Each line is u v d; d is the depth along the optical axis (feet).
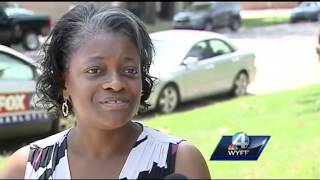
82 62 5.78
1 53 24.41
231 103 31.24
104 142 5.95
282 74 47.37
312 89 30.81
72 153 6.08
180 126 26.30
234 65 38.55
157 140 6.10
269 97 31.19
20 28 60.13
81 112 5.88
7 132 24.45
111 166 5.96
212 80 36.91
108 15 5.85
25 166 6.19
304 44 71.56
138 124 6.31
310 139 21.43
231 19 94.94
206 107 31.71
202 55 36.40
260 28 101.35
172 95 33.71
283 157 19.27
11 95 24.43
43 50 6.21
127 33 5.82
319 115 25.00
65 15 6.00
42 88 6.36
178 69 34.12
